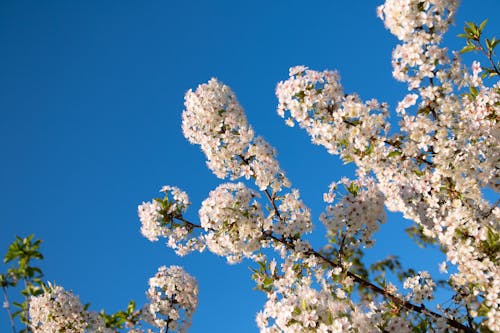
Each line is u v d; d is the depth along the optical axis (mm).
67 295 8453
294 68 6852
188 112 7828
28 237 8578
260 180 7371
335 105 6715
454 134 6637
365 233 7512
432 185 6746
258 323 6438
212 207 7480
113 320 8914
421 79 6164
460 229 6188
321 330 5648
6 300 7590
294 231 7512
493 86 6730
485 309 5895
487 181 6676
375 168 7023
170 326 8711
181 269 9328
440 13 5977
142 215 8070
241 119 7734
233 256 7996
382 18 6320
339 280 7098
